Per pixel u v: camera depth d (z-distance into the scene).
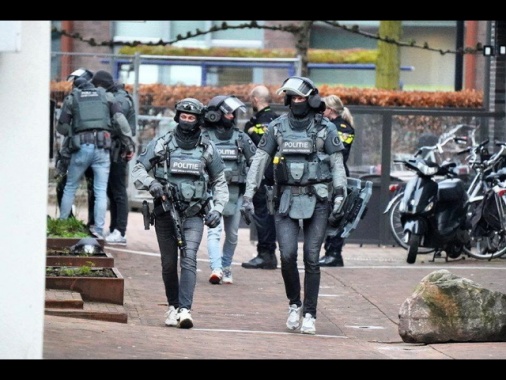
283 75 77.06
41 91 19.69
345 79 91.75
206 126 36.12
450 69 94.31
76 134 42.47
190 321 28.64
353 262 43.75
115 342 25.22
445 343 28.05
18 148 19.64
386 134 49.03
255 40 91.44
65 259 32.81
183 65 77.31
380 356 26.11
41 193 19.78
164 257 28.84
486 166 46.25
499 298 28.38
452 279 28.45
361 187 39.59
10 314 19.81
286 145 28.75
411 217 43.59
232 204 36.47
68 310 28.80
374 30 92.94
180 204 28.41
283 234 29.14
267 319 31.23
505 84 51.75
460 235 44.09
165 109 62.28
